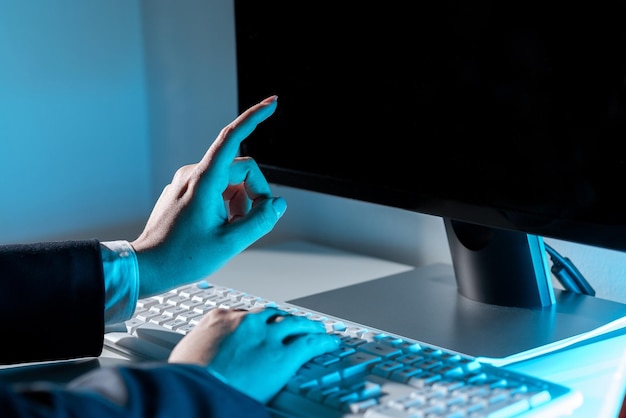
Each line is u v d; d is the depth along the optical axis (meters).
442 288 0.95
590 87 0.73
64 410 0.46
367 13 0.89
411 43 0.85
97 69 1.23
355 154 0.93
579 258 0.98
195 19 1.25
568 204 0.76
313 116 0.97
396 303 0.89
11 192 1.18
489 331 0.80
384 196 0.91
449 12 0.82
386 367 0.65
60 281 0.72
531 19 0.76
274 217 0.81
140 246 0.78
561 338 0.78
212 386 0.54
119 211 1.29
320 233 1.29
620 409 0.69
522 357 0.75
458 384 0.62
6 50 1.14
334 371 0.65
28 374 0.72
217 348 0.64
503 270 0.87
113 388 0.50
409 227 1.17
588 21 0.73
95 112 1.23
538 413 0.59
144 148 1.29
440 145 0.85
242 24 1.03
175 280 0.78
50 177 1.21
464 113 0.82
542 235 0.78
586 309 0.87
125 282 0.76
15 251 0.72
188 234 0.78
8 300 0.70
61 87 1.20
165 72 1.27
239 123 0.78
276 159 1.02
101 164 1.25
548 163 0.77
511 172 0.80
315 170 0.98
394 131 0.89
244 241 0.79
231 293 0.85
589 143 0.74
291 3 0.97
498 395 0.60
